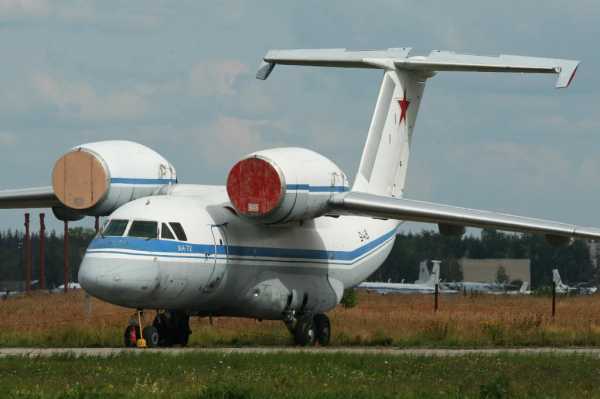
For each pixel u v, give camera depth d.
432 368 57.00
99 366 55.31
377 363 58.59
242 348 75.56
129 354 61.44
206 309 78.31
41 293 190.75
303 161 76.88
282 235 81.69
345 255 87.88
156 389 46.38
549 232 79.38
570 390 49.34
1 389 46.25
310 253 83.94
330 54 90.12
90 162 77.12
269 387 48.00
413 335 87.06
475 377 53.75
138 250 70.50
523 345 81.88
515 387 49.19
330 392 46.34
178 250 72.38
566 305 158.12
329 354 63.16
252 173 75.06
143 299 71.44
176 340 78.81
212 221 76.38
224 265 76.19
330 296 85.88
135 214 72.75
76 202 77.38
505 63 83.00
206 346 78.94
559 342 83.44
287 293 81.62
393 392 46.88
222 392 44.81
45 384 48.69
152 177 80.12
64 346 76.12
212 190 81.31
